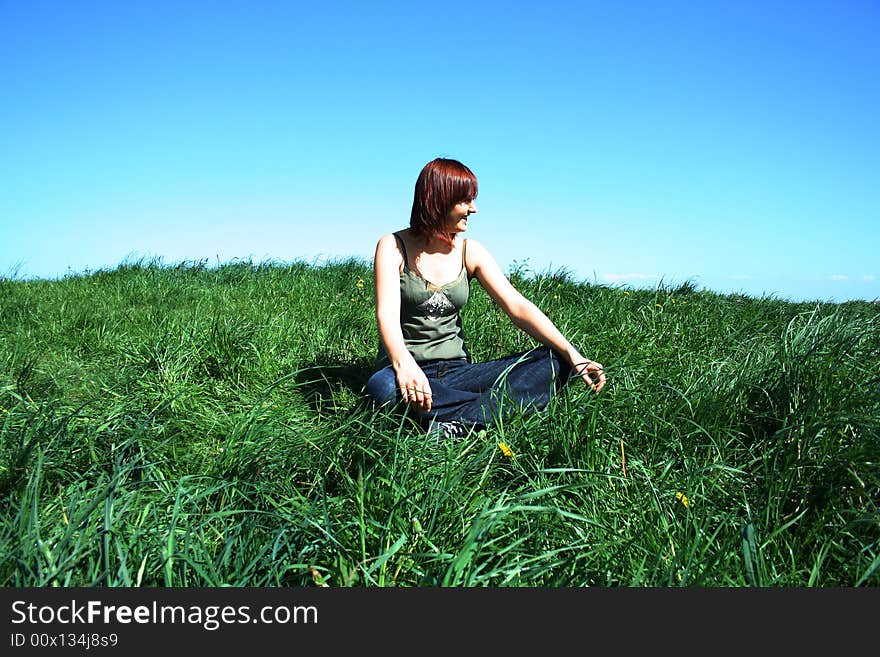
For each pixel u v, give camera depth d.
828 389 2.73
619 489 2.28
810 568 1.93
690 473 2.31
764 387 3.04
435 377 3.11
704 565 1.80
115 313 5.39
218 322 4.30
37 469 1.88
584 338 4.39
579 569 1.75
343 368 4.06
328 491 2.32
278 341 4.45
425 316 3.20
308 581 1.71
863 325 3.82
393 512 1.88
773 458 2.51
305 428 2.91
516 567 1.75
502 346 4.65
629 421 2.74
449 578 1.61
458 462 2.36
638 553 1.87
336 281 7.59
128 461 2.38
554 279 7.18
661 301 6.61
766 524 2.02
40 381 3.39
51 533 1.78
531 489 2.22
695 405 2.83
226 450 2.42
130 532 1.79
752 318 5.73
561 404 2.73
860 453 2.22
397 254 3.16
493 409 2.84
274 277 8.06
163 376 3.58
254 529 1.86
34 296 6.58
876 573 1.77
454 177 3.02
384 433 2.49
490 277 3.26
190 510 2.04
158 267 9.02
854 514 2.09
